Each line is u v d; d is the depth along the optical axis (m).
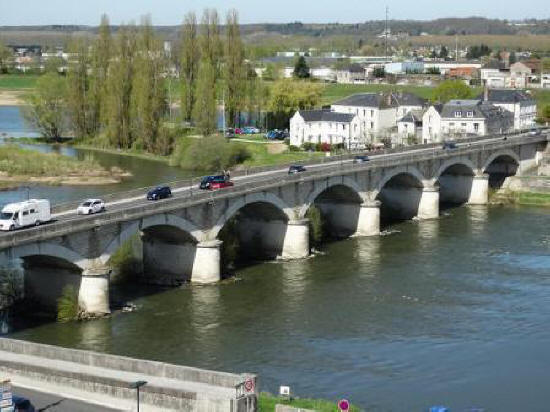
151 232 128.75
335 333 106.25
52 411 66.06
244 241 148.12
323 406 77.00
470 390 89.50
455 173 198.88
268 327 108.12
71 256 107.75
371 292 123.56
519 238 158.75
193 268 127.75
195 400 65.50
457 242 155.62
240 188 132.62
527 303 119.00
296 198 145.50
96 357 73.19
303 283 128.38
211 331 106.44
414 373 93.94
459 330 107.88
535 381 91.94
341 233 164.12
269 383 90.38
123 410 66.62
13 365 73.88
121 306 116.00
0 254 98.19
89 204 119.94
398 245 153.75
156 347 100.44
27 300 113.50
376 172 164.25
